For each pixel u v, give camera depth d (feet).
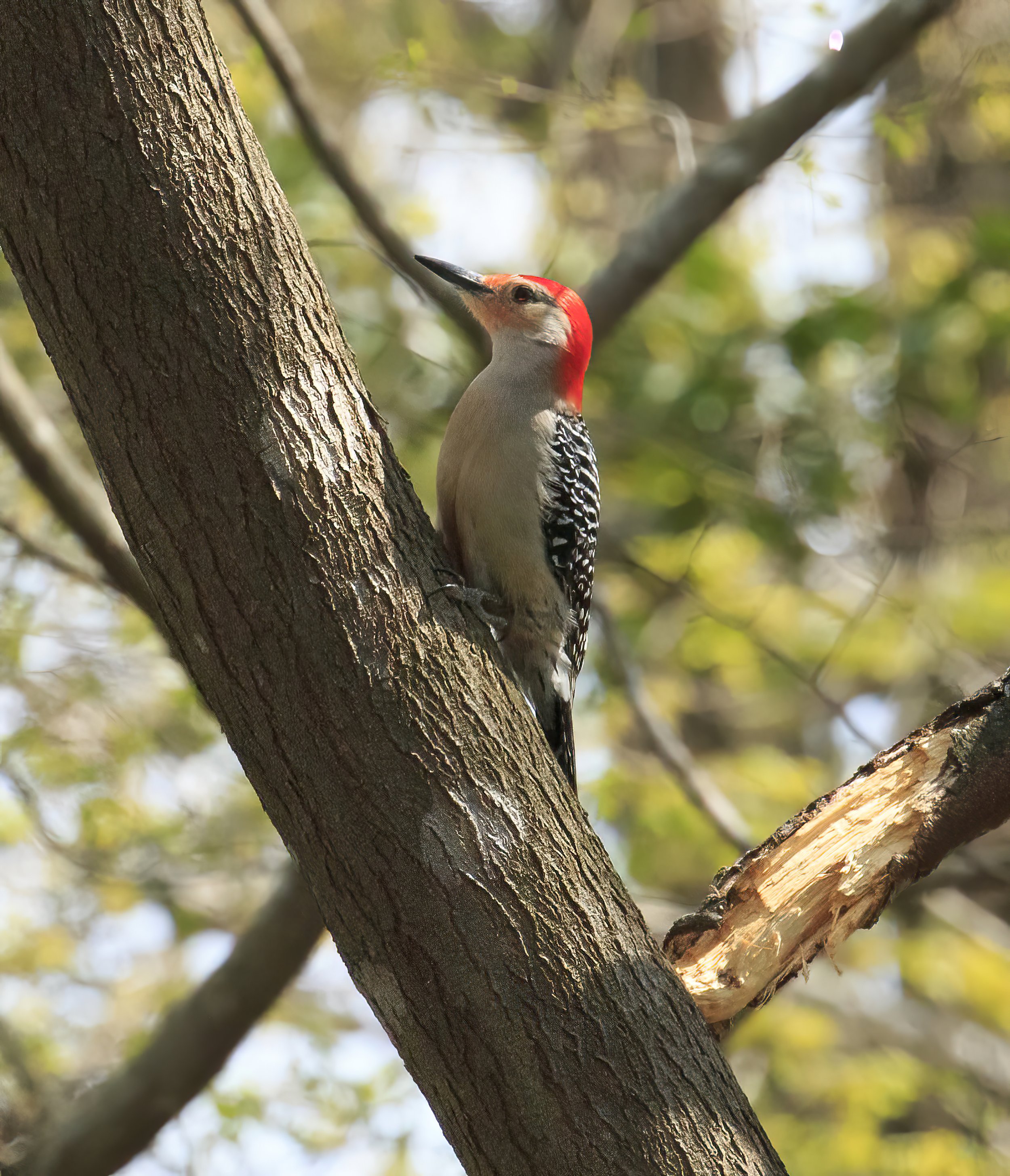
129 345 16.35
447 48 52.54
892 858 20.10
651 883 50.06
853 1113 46.29
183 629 17.34
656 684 54.65
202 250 16.43
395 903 17.19
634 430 45.34
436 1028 17.37
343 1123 40.01
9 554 37.70
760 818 48.93
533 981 17.29
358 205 34.96
